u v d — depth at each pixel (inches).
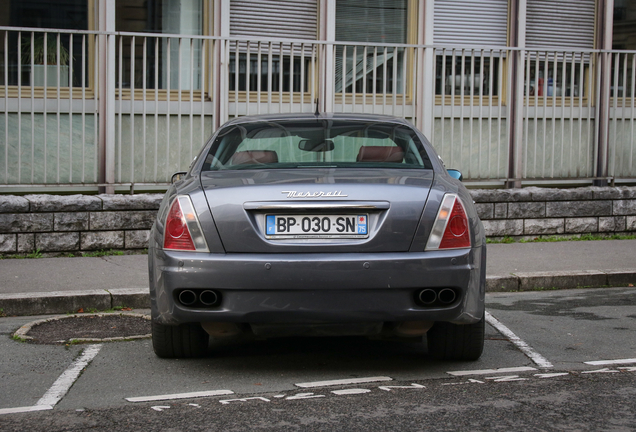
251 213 158.1
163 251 161.3
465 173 407.2
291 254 155.7
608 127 414.3
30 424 138.7
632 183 432.1
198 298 158.2
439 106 404.8
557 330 220.7
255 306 155.3
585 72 432.5
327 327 160.6
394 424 137.2
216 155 189.9
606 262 323.6
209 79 378.0
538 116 414.9
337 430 134.1
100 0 358.0
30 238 323.6
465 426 136.1
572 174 416.8
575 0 432.5
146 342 206.8
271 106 385.1
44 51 337.1
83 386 164.6
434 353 183.3
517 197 385.1
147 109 362.6
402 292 156.5
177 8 378.3
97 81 348.8
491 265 315.9
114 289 258.5
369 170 178.9
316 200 156.9
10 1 354.3
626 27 438.9
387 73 406.6
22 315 244.7
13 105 341.1
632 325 227.5
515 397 154.2
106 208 332.5
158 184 353.4
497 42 424.2
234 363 184.1
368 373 174.4
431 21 408.8
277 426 136.4
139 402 152.3
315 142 193.5
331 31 397.1
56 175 347.6
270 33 391.9
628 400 152.0
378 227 157.2
